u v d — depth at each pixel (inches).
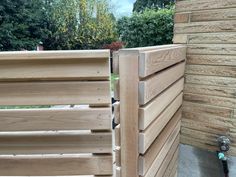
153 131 42.4
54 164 41.3
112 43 267.0
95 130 39.6
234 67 61.9
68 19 315.3
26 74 36.2
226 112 65.0
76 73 36.2
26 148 40.3
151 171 43.5
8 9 285.4
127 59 36.3
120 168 40.6
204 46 65.6
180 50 59.7
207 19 64.0
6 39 281.6
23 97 37.4
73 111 38.3
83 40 319.3
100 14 320.2
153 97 40.9
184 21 68.2
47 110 38.3
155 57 39.9
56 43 323.3
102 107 38.3
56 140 39.9
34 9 311.7
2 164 41.3
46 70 36.0
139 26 212.2
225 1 60.5
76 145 40.2
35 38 311.3
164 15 198.1
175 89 58.4
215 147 68.2
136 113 37.4
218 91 65.3
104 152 40.4
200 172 70.2
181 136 74.3
